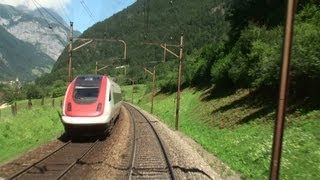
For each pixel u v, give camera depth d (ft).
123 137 89.61
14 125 92.22
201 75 244.42
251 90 142.10
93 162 58.49
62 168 53.52
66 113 83.30
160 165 57.77
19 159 58.75
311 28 105.60
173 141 86.28
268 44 138.92
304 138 69.21
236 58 168.96
